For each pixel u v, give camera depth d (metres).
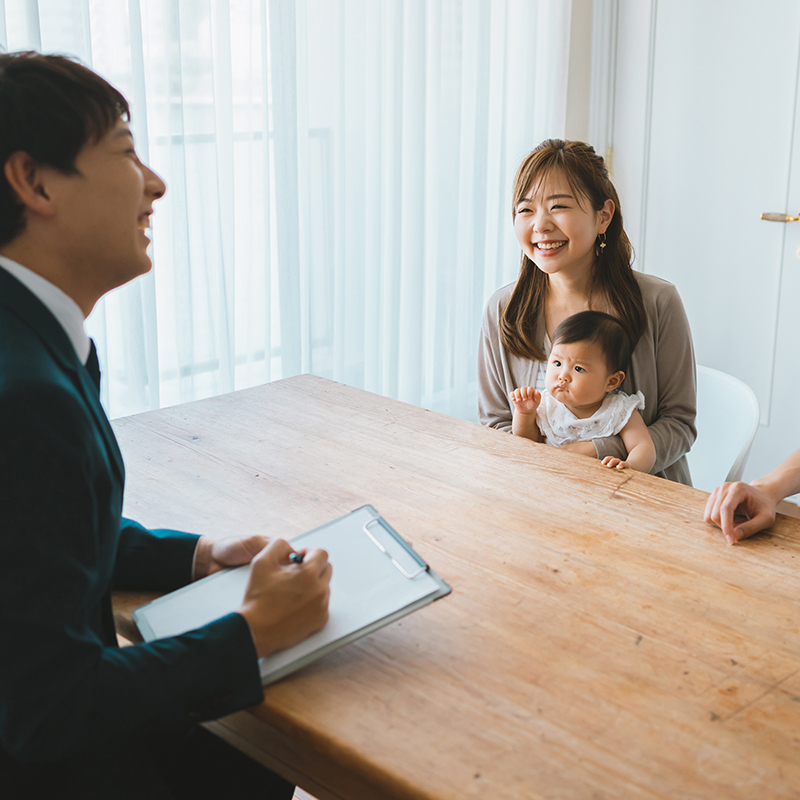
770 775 0.66
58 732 0.64
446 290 2.90
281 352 2.40
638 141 3.10
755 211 2.84
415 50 2.52
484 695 0.76
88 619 0.71
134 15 1.84
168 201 2.04
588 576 0.96
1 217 0.70
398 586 0.91
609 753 0.68
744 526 1.05
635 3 2.99
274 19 2.14
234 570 0.94
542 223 1.57
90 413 0.73
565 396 1.59
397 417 1.50
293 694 0.76
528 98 2.96
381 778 0.67
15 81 0.68
